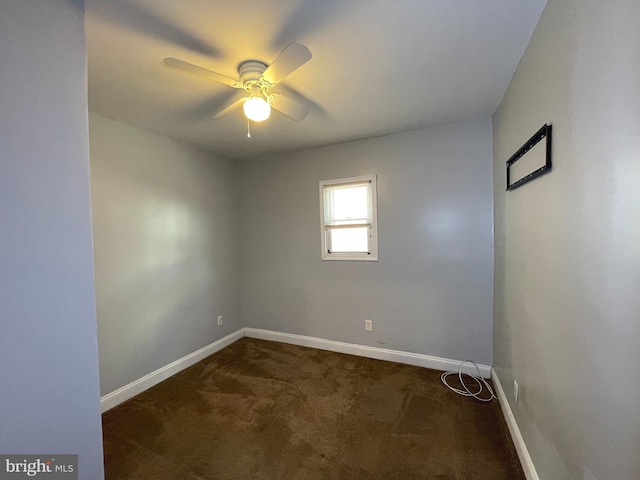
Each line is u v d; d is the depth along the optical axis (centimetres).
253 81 162
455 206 271
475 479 155
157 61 160
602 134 86
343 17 129
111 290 236
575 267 104
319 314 341
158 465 169
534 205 145
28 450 85
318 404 227
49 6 90
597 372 90
